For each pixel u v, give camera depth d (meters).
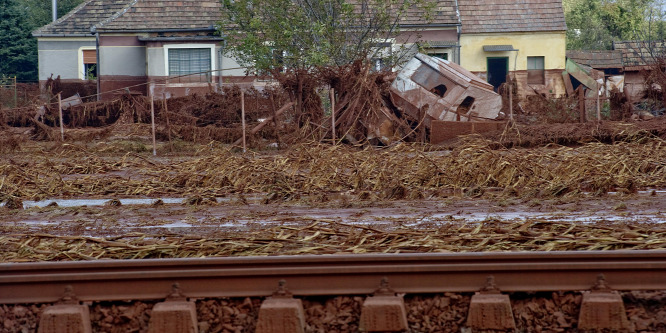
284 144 25.50
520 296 6.32
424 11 37.31
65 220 11.52
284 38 31.50
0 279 6.23
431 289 6.28
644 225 9.64
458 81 26.83
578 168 15.43
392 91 26.98
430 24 40.72
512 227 9.17
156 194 15.09
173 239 8.72
